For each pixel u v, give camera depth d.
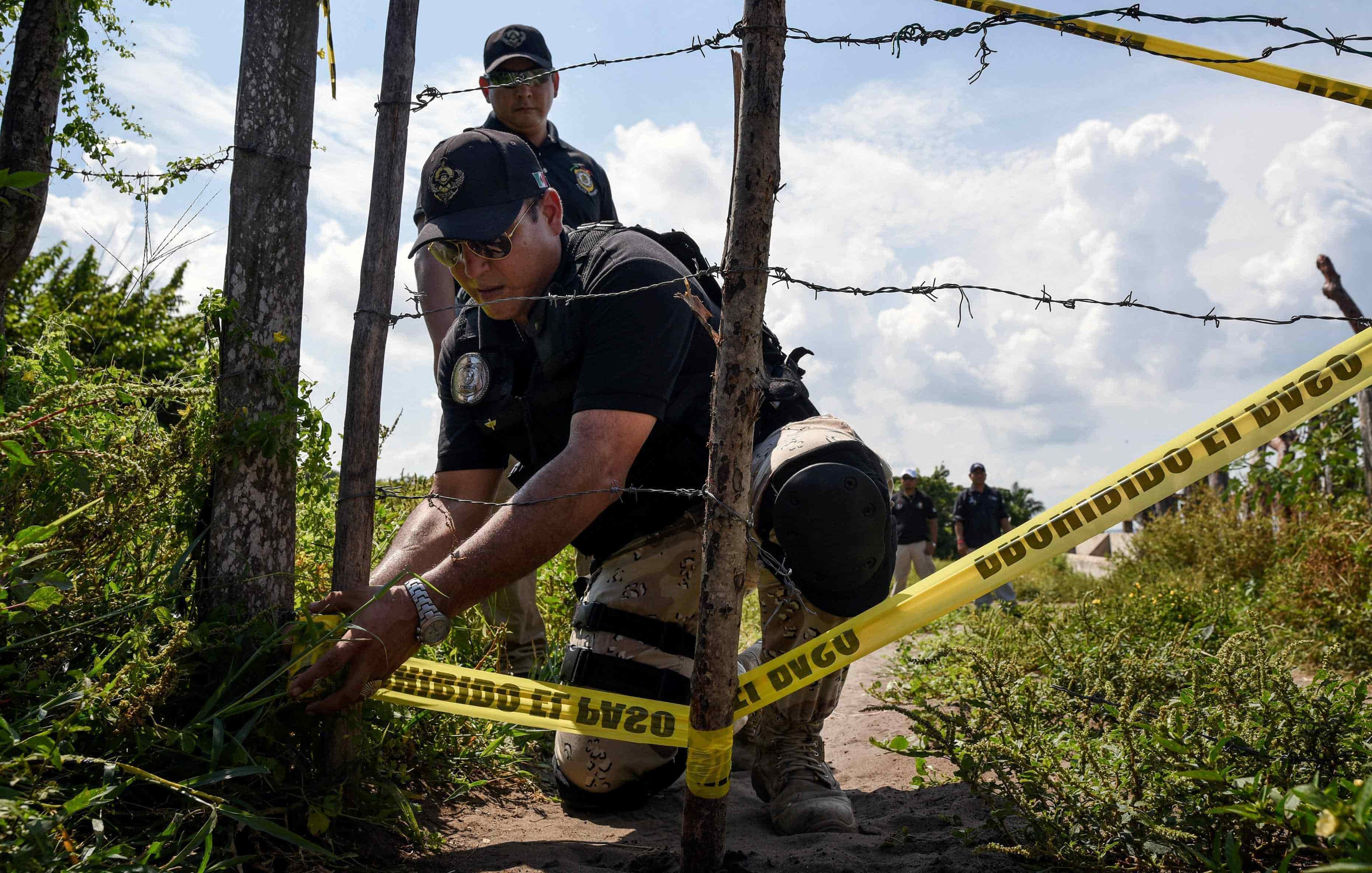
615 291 2.24
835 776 3.13
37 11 2.32
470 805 2.51
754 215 1.65
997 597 7.49
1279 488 9.38
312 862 1.83
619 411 2.15
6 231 2.26
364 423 2.02
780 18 1.64
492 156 2.40
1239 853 1.70
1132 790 1.98
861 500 2.20
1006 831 1.99
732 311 1.67
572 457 2.10
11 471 1.85
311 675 1.88
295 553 2.22
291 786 1.91
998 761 2.06
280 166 2.04
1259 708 2.04
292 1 2.05
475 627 3.06
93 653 1.84
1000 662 2.45
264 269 2.03
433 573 2.01
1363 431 7.17
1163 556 9.58
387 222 2.02
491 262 2.35
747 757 3.10
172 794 1.77
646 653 2.55
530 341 2.53
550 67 4.04
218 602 2.00
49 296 8.24
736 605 1.72
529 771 2.84
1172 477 1.91
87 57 2.41
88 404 1.85
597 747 2.51
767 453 2.41
